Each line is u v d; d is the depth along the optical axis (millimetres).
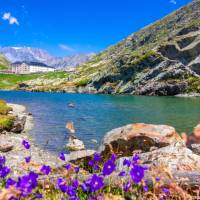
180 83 150500
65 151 30203
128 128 22141
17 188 5156
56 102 111750
